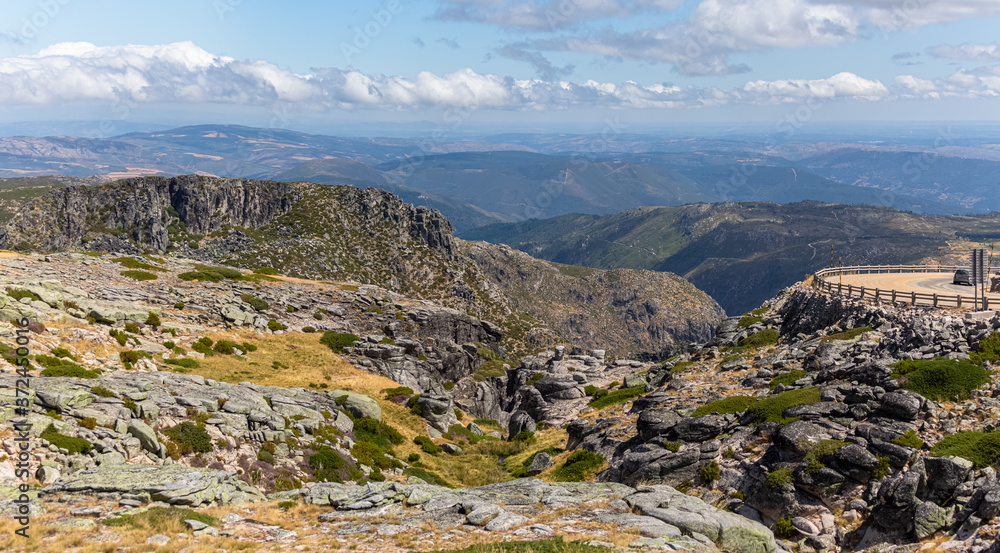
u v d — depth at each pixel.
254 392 45.69
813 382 42.44
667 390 56.47
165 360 52.69
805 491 31.50
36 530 20.70
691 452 37.72
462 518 27.95
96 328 51.25
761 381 49.00
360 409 54.31
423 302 113.06
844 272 86.94
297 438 41.19
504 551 22.36
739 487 34.62
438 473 51.44
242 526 25.48
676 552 22.80
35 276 69.50
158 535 22.16
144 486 26.44
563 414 72.25
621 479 39.62
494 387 97.12
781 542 29.67
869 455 29.98
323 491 31.58
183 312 71.56
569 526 26.39
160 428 34.12
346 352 78.38
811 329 61.47
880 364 37.53
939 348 38.00
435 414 64.12
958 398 32.78
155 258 99.62
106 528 21.98
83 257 87.12
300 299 94.88
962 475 27.08
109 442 29.72
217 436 36.03
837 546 29.06
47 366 37.38
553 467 49.47
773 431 35.62
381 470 45.41
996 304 49.38
